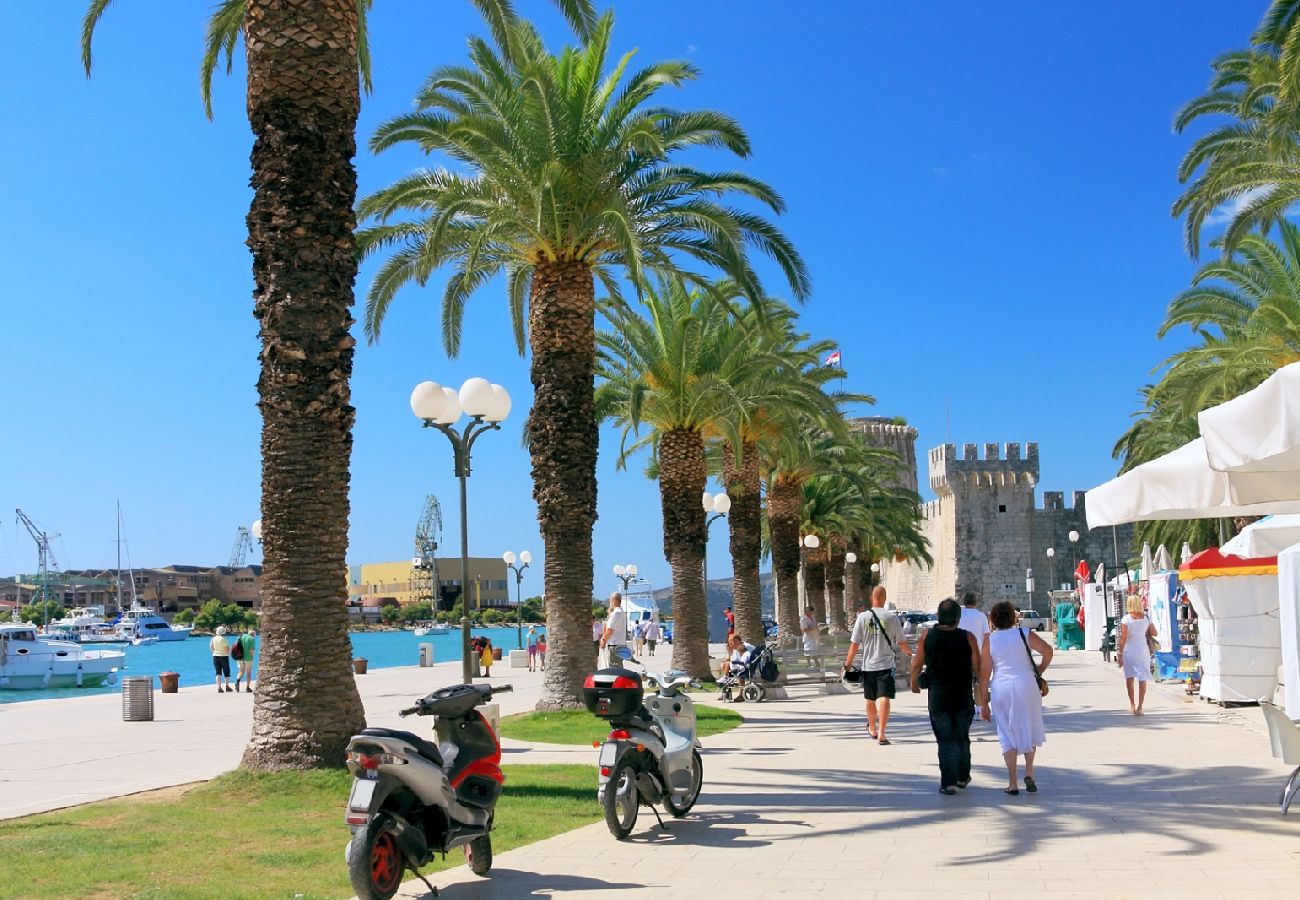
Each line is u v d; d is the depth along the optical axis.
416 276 20.72
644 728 9.39
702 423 27.72
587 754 14.65
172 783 11.78
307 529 11.62
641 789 9.39
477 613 151.00
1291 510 11.34
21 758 15.04
